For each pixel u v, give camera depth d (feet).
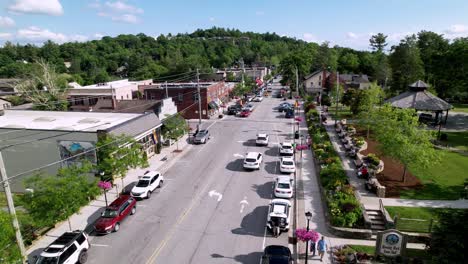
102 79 384.88
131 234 70.85
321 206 81.20
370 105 140.97
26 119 121.39
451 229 49.49
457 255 47.06
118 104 161.07
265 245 65.87
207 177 103.45
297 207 80.74
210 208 82.23
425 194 83.20
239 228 72.43
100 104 163.53
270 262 55.77
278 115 209.97
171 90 196.65
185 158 123.65
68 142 99.45
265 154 126.82
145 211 81.25
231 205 83.71
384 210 71.56
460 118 186.91
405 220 67.46
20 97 227.61
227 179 101.45
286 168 103.86
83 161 79.56
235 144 141.69
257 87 361.71
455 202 78.43
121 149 89.92
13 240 53.78
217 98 223.51
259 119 197.36
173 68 379.96
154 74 394.52
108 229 70.28
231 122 189.37
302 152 128.88
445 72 219.82
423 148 86.07
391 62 315.99
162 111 143.64
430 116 177.47
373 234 66.08
